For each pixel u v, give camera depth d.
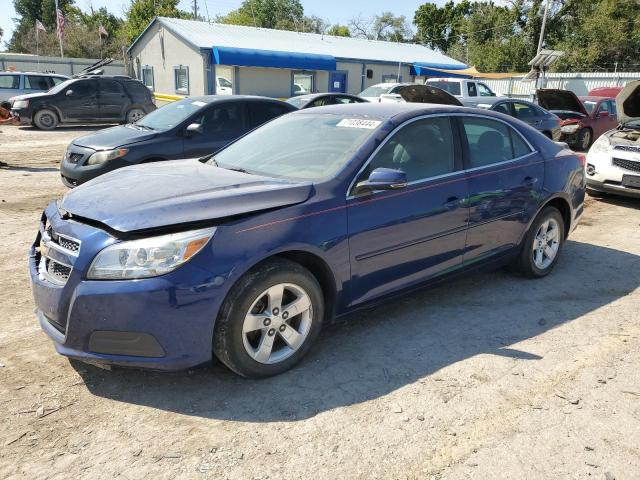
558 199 4.98
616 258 5.73
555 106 15.69
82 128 18.16
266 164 3.85
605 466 2.55
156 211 2.91
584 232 6.81
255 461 2.53
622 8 41.66
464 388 3.17
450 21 63.00
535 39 47.12
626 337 3.87
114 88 17.92
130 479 2.40
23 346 3.52
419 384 3.20
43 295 2.98
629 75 30.44
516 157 4.62
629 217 7.59
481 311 4.27
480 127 4.40
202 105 7.88
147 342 2.78
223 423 2.80
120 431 2.72
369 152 3.59
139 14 51.06
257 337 3.16
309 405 2.97
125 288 2.72
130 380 3.16
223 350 2.97
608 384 3.25
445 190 3.92
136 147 7.24
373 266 3.54
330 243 3.25
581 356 3.58
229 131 7.94
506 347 3.69
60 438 2.65
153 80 28.83
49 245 3.07
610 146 8.21
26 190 8.36
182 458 2.54
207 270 2.80
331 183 3.37
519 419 2.89
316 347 3.62
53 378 3.16
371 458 2.57
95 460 2.52
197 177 3.54
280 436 2.71
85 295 2.75
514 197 4.46
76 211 3.07
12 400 2.94
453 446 2.67
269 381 3.19
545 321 4.11
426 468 2.51
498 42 49.59
